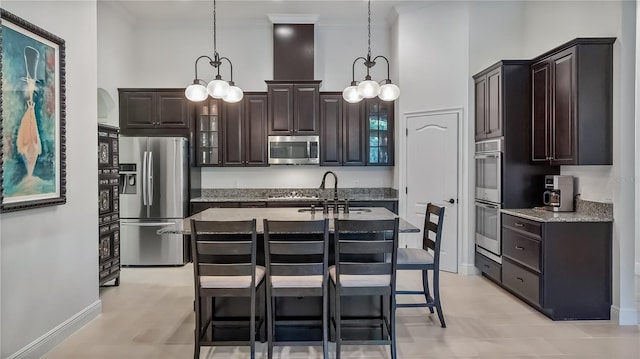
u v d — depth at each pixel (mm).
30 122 2527
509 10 4738
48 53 2707
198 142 5598
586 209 3594
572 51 3311
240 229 2518
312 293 2600
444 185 4926
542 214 3604
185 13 5469
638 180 4332
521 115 4086
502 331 3115
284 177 5969
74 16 3055
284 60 5586
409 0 4984
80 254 3152
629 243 3215
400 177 5293
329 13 5469
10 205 2352
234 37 5891
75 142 3072
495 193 4207
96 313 3387
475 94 4711
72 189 3033
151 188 5113
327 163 5645
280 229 2533
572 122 3318
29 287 2574
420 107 5102
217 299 2953
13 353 2443
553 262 3311
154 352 2779
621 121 3170
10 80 2359
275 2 5129
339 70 5891
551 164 3676
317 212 3619
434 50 4988
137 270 4977
